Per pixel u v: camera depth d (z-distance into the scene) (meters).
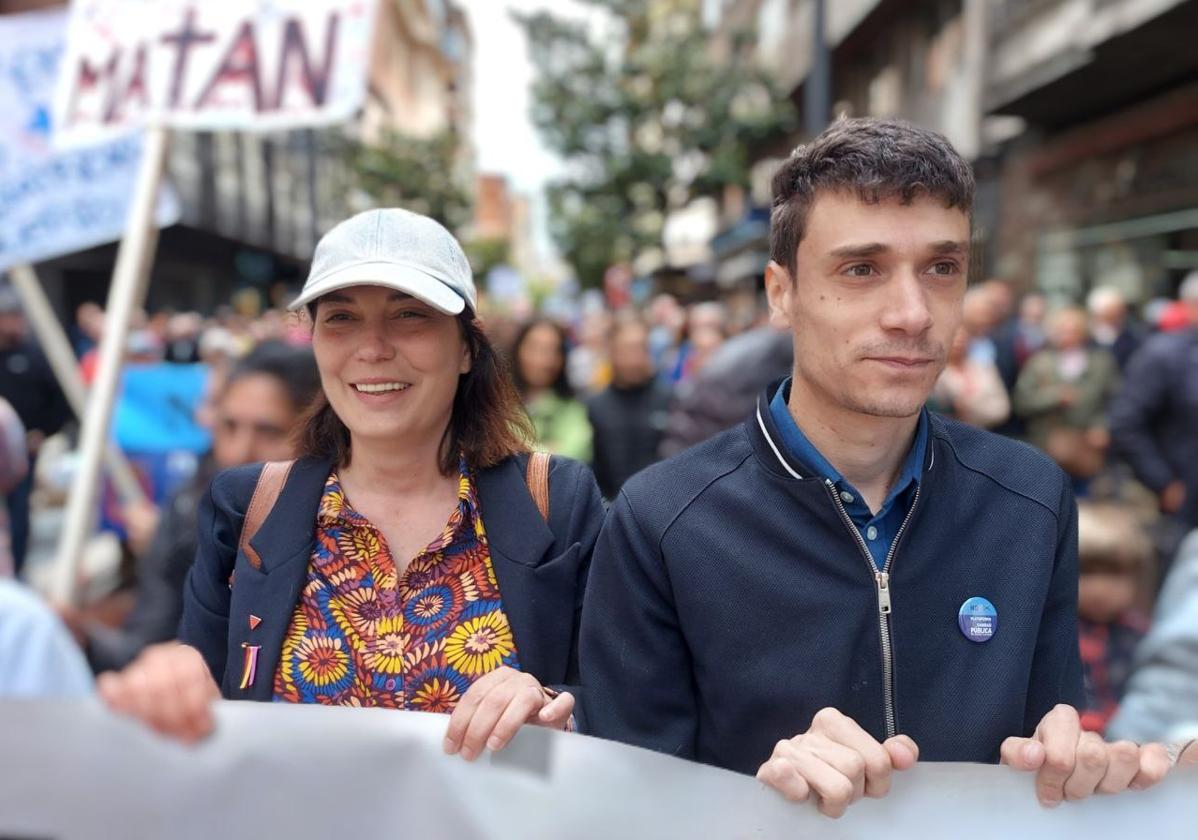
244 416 2.73
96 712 1.34
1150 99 12.33
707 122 24.02
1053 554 1.63
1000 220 15.89
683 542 1.62
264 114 3.59
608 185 24.78
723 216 32.28
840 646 1.55
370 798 1.41
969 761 1.53
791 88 23.95
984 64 13.96
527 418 1.98
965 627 1.57
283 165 32.28
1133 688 2.28
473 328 1.90
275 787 1.39
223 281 29.83
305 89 3.58
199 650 1.85
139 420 6.33
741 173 24.14
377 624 1.76
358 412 1.78
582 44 24.55
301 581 1.76
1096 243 13.07
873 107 21.47
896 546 1.58
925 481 1.59
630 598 1.66
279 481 1.85
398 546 1.82
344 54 3.57
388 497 1.85
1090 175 13.29
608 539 1.69
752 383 4.03
